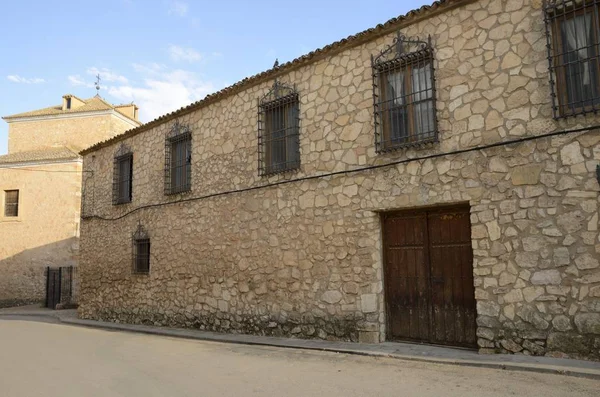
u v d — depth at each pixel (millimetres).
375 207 7906
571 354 5875
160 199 12750
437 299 7430
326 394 5133
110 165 15211
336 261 8367
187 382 5938
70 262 22734
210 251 10953
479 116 6867
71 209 23188
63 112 25688
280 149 9766
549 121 6262
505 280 6438
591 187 5898
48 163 23734
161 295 12297
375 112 8016
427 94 7527
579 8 6242
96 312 14938
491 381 5297
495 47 6793
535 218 6277
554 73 6285
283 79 9664
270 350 8070
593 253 5828
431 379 5527
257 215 9906
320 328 8477
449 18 7273
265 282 9562
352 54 8484
